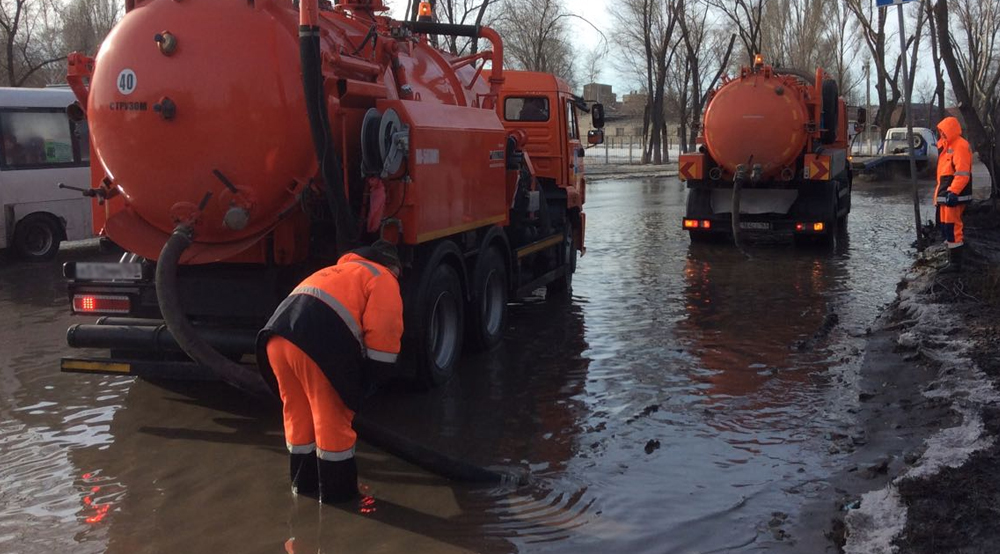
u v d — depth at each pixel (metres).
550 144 10.66
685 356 7.86
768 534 4.37
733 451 5.52
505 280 8.50
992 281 9.32
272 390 5.00
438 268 6.86
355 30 6.72
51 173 14.46
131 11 5.97
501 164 8.17
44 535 4.43
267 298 6.10
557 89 10.59
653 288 11.31
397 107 6.19
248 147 5.73
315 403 4.74
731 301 10.35
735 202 14.02
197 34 5.74
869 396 6.44
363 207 6.07
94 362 6.00
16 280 12.52
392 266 5.00
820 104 14.23
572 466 5.31
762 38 50.41
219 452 5.62
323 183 5.93
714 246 15.34
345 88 5.84
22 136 14.10
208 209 5.86
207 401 6.70
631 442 5.71
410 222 6.24
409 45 7.46
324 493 4.80
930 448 5.12
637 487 4.98
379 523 4.56
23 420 6.23
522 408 6.44
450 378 7.18
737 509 4.67
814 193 14.50
